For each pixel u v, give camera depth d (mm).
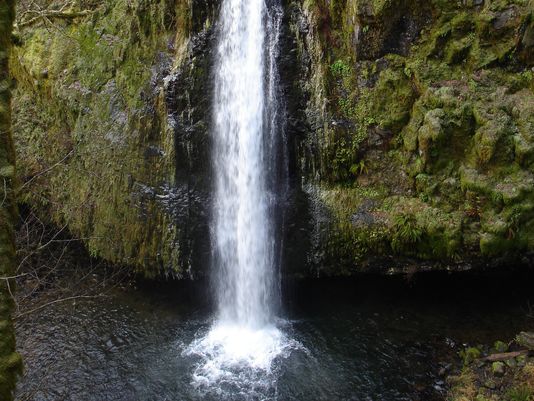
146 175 9172
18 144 11625
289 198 8836
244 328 8469
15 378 4465
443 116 7789
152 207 9125
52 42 11055
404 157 8344
